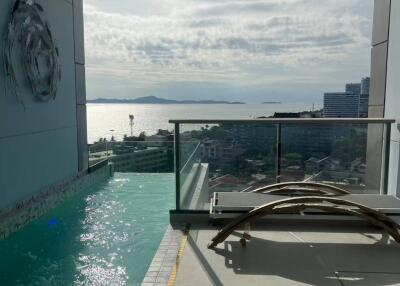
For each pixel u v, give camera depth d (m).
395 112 4.77
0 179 5.83
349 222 4.47
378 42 5.35
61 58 8.42
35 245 5.46
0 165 5.84
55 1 8.12
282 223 4.52
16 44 6.38
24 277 4.42
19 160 6.45
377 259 3.56
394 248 3.81
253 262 3.52
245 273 3.30
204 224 4.67
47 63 7.62
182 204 4.83
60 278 4.38
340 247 3.84
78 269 4.61
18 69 6.46
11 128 6.20
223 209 4.10
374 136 4.79
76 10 9.50
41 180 7.31
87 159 9.94
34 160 7.02
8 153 6.10
